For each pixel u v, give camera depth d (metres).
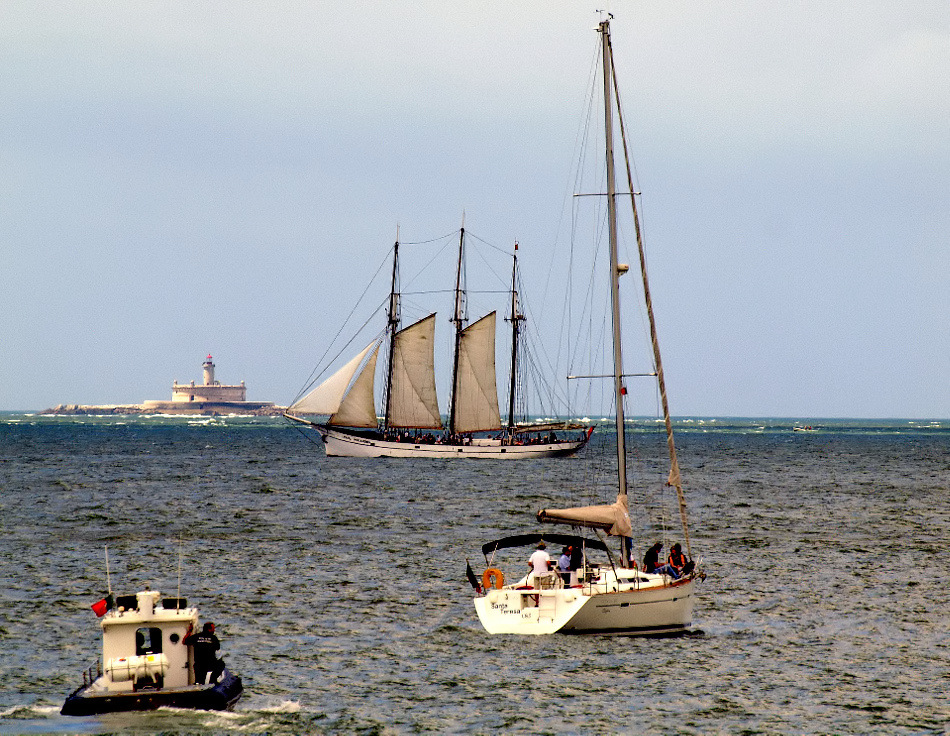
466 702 129.75
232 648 152.88
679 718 124.94
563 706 128.75
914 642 160.25
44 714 120.19
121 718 117.69
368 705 127.69
